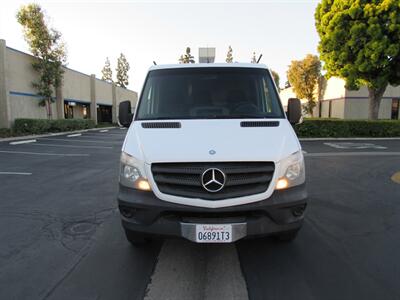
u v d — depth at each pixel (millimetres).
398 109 27438
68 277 3336
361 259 3666
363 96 26703
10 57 20500
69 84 29281
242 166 3137
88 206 5781
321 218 5055
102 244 4148
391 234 4402
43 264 3617
